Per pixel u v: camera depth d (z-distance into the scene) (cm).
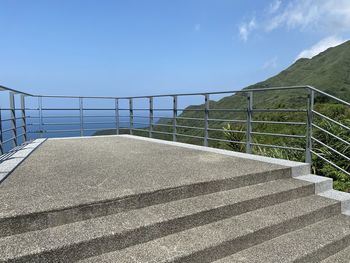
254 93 576
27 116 655
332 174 484
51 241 221
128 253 233
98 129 886
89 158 496
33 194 287
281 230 296
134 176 361
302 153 530
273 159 477
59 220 248
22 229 234
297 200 359
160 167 417
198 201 309
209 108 612
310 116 434
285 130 739
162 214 273
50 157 508
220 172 379
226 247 255
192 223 277
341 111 611
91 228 243
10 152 514
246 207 316
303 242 283
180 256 229
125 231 240
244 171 384
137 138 832
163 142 726
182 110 698
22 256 202
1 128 416
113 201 273
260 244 278
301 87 438
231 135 672
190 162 455
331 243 285
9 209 243
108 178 351
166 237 259
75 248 220
